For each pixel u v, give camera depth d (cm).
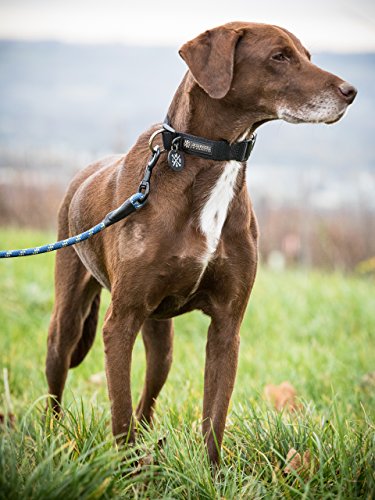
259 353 596
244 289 375
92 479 306
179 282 366
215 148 360
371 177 1356
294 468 351
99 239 394
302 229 1204
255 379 536
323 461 346
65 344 444
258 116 364
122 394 360
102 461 314
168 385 494
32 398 467
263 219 1263
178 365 546
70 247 445
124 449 353
